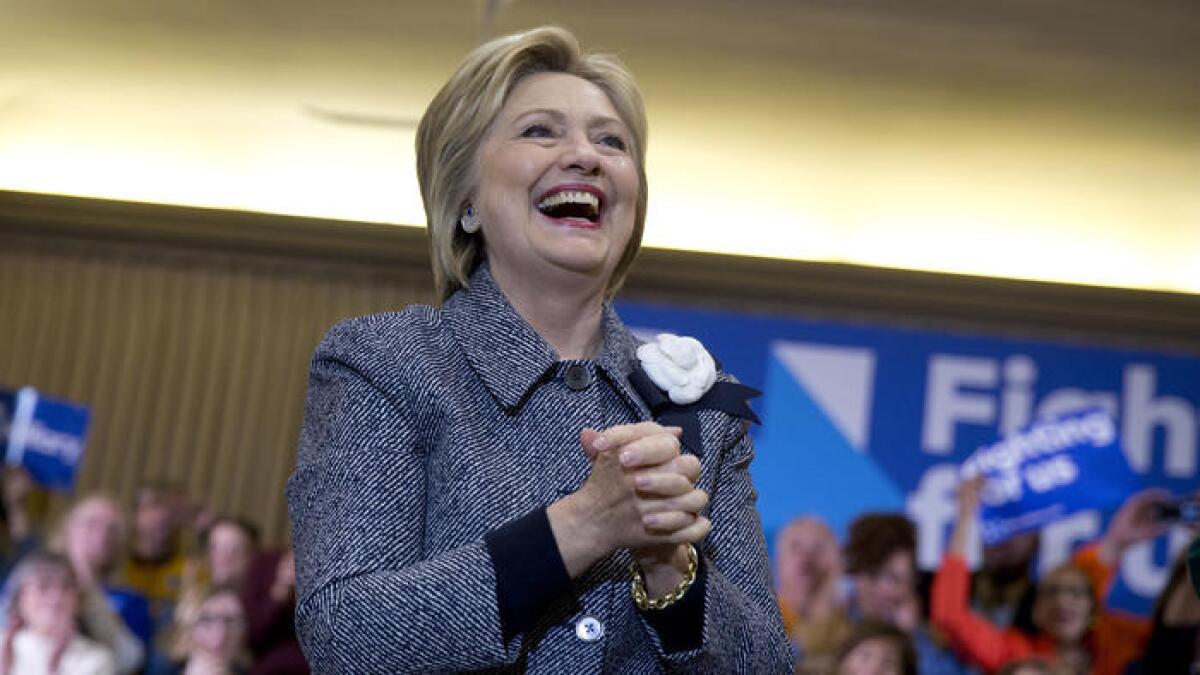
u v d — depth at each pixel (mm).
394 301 12359
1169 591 10875
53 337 12320
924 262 12188
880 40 10078
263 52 11023
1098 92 10555
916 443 11414
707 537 2418
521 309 2555
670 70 10758
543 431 2371
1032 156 11570
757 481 11344
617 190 2564
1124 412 11461
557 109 2568
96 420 12117
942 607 10945
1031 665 10719
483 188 2568
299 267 12422
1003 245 12172
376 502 2227
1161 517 11156
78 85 11781
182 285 12422
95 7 10570
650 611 2232
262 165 12383
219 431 12148
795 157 11844
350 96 11508
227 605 9539
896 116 11195
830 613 10922
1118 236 12094
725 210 12195
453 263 2617
